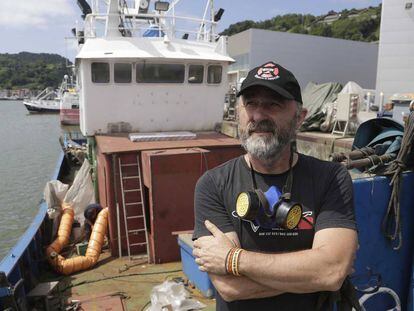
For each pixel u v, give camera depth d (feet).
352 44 105.40
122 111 27.78
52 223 25.73
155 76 27.89
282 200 6.40
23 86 498.69
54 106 224.94
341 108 43.98
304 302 6.51
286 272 5.95
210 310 14.92
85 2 30.94
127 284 18.58
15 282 16.30
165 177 20.92
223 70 29.45
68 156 51.55
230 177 7.00
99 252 21.45
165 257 21.11
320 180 6.72
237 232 6.77
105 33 27.76
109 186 21.85
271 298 6.52
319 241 6.31
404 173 12.05
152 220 20.90
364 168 13.29
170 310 14.55
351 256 6.21
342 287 6.88
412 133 11.44
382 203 11.85
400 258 12.47
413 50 50.60
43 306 15.92
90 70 26.68
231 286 6.32
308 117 50.06
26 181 62.54
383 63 52.54
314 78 103.30
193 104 29.25
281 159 6.82
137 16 28.99
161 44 28.04
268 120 6.55
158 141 25.03
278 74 6.58
